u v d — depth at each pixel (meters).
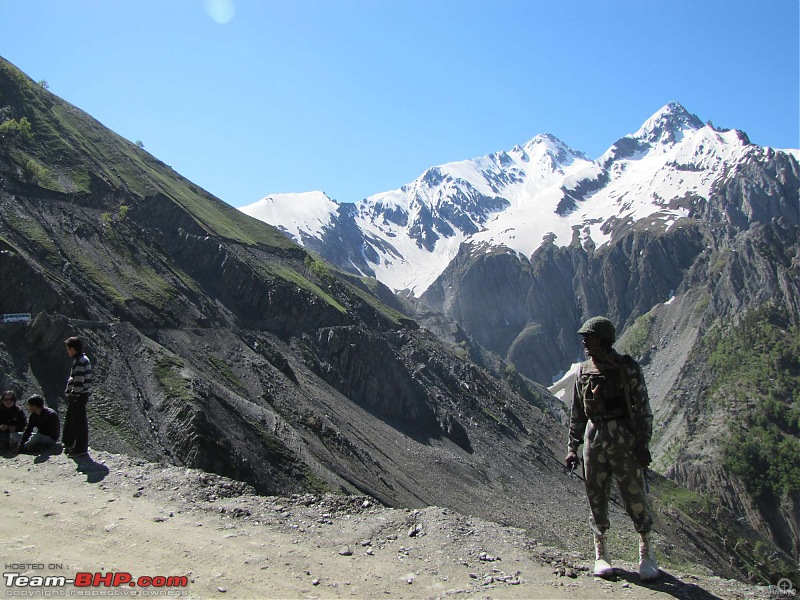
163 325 86.56
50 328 62.03
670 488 165.12
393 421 113.44
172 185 148.88
